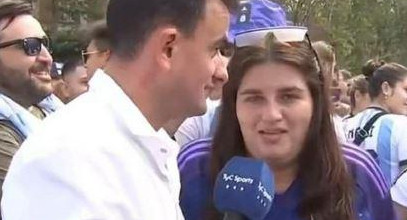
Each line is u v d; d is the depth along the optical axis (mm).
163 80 1688
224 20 1751
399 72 5621
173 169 1786
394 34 25531
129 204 1577
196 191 2547
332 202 2486
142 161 1647
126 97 1672
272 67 2391
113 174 1575
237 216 2188
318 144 2475
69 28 12367
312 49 2475
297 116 2410
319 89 2463
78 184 1525
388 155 4648
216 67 1768
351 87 6785
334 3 21578
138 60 1683
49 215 1518
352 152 2613
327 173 2479
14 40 3775
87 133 1586
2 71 3793
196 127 3697
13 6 3785
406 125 4734
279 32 2406
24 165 1566
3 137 3225
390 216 2633
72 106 1667
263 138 2428
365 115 4895
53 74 5930
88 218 1510
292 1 15219
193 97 1722
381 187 2590
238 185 2178
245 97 2430
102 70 1736
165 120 1734
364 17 24234
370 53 24500
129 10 1684
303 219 2492
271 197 2223
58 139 1566
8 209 1578
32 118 3447
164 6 1669
